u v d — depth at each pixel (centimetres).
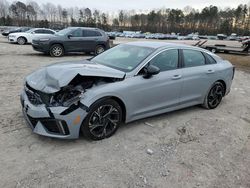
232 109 564
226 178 310
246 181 308
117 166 313
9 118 422
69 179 283
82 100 336
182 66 470
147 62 413
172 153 354
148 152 349
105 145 359
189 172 314
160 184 288
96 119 355
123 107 389
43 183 274
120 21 11094
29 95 365
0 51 1384
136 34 6594
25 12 8919
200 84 497
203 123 466
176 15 10594
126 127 421
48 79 353
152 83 410
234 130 449
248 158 360
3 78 711
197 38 6975
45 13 10094
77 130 339
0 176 280
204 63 516
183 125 449
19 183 271
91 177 289
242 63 1443
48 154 327
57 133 338
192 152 361
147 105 418
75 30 1305
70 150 339
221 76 538
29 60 1093
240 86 815
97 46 1384
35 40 1238
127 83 380
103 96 351
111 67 417
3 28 3662
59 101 330
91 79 369
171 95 450
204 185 293
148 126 432
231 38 7669
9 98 526
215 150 373
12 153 324
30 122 353
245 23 10362
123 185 281
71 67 375
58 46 1255
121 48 486
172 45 470
